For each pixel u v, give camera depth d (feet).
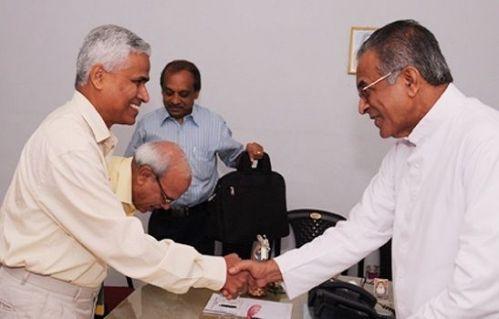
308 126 10.12
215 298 5.41
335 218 9.25
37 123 10.55
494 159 3.55
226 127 9.35
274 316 5.03
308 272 5.33
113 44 4.23
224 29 10.02
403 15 9.69
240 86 10.14
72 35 10.28
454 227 3.97
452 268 4.00
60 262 4.32
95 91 4.31
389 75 4.01
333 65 9.91
